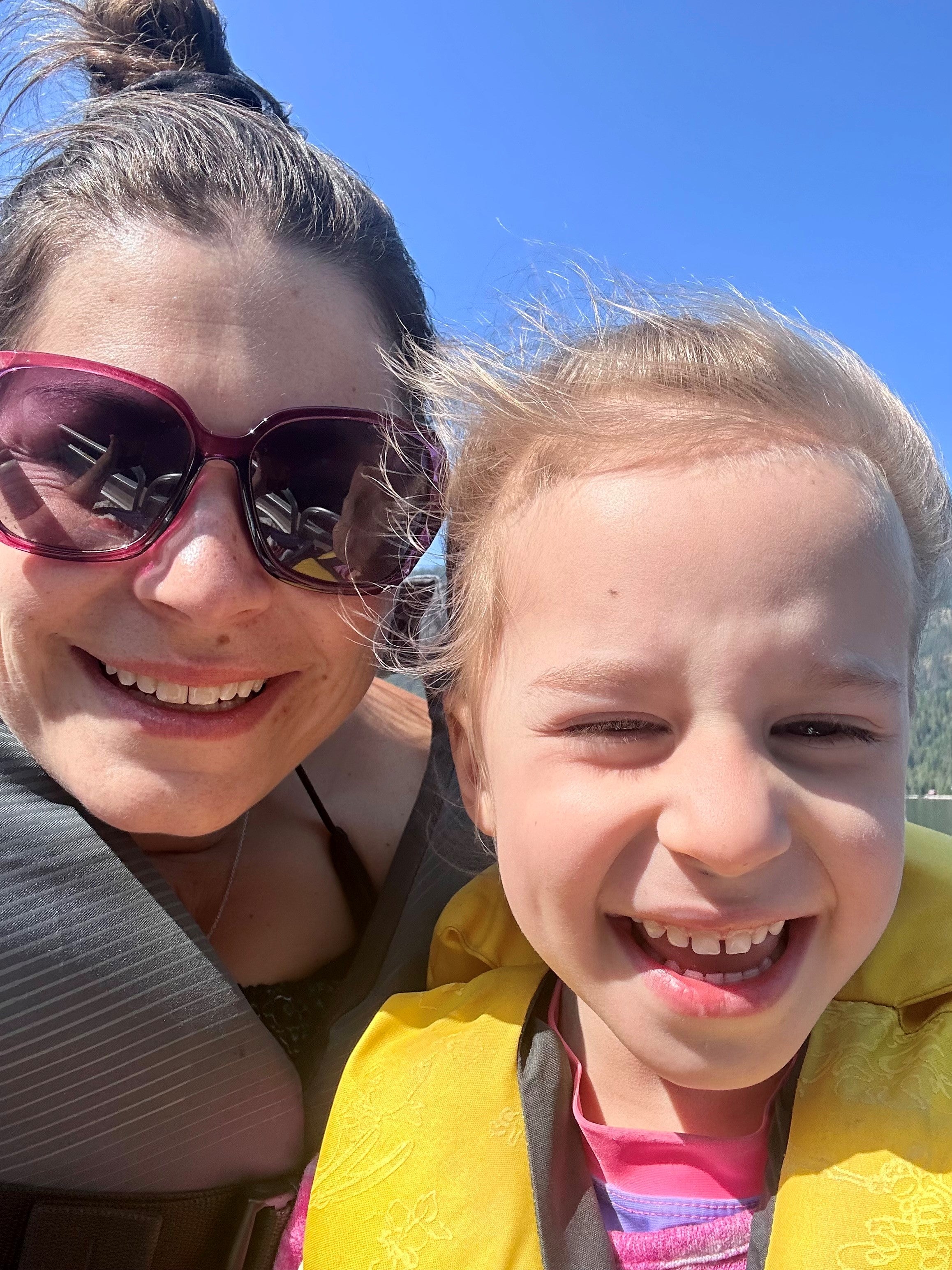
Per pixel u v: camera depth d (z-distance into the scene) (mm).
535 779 272
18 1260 281
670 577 251
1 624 283
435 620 364
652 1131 275
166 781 286
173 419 270
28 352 279
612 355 335
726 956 258
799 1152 252
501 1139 278
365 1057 311
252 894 367
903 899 298
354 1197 278
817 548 250
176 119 308
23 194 307
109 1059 288
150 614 278
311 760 401
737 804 234
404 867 356
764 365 312
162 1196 292
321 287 293
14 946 283
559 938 270
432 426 339
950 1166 239
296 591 290
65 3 390
